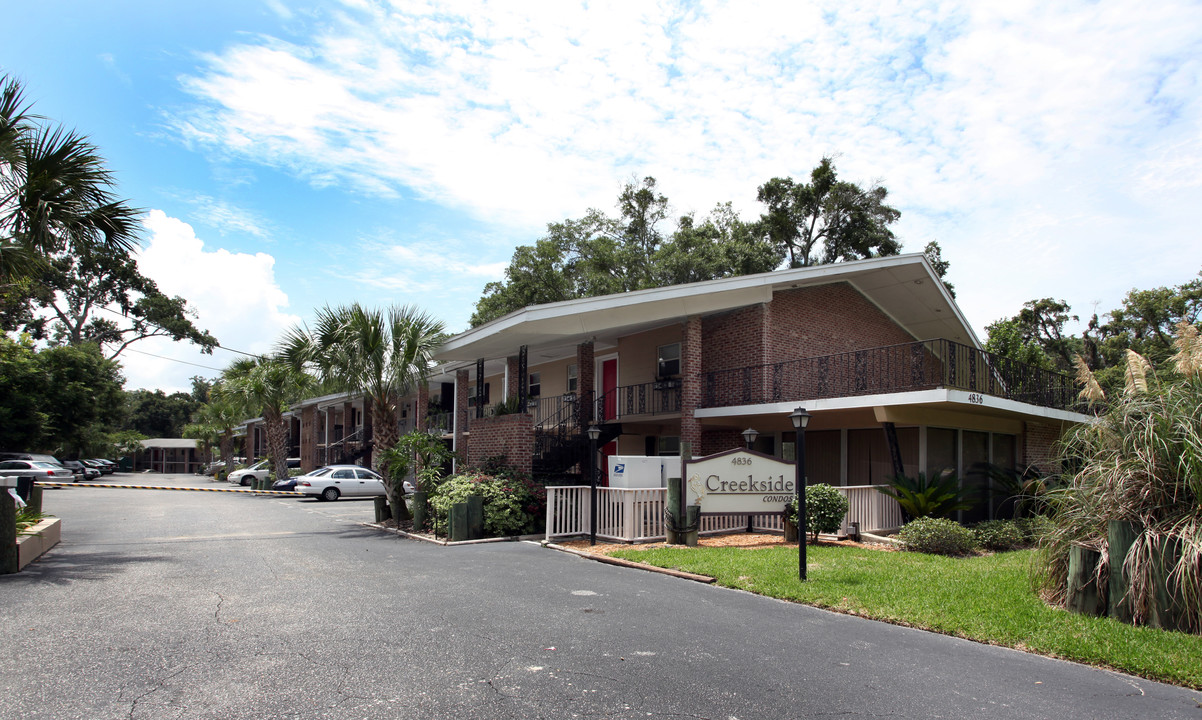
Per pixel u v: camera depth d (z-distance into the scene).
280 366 31.34
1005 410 14.34
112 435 60.38
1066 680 5.24
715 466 12.20
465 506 12.83
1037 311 36.25
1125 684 5.18
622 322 15.33
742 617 6.97
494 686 4.83
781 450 18.12
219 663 5.23
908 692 4.90
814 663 5.51
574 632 6.27
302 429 40.66
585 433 18.05
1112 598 6.83
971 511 16.73
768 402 16.23
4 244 10.30
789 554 10.60
